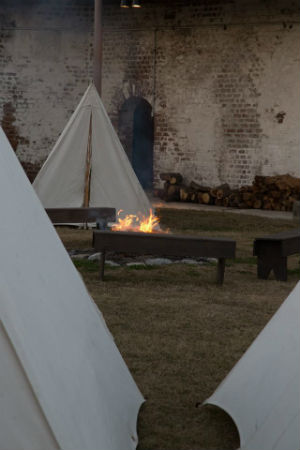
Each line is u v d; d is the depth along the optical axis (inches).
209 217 430.6
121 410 103.0
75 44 617.9
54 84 624.1
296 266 270.7
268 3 534.6
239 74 553.9
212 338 161.3
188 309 188.4
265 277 237.6
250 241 331.3
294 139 531.2
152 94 597.0
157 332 164.6
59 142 346.3
